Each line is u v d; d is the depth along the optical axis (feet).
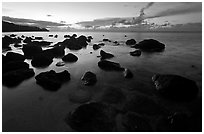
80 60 53.57
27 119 20.49
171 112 21.71
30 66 44.50
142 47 79.92
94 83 31.94
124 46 92.43
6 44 81.20
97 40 133.69
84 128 18.54
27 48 58.75
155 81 31.01
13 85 30.60
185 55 62.18
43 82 31.27
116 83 32.12
